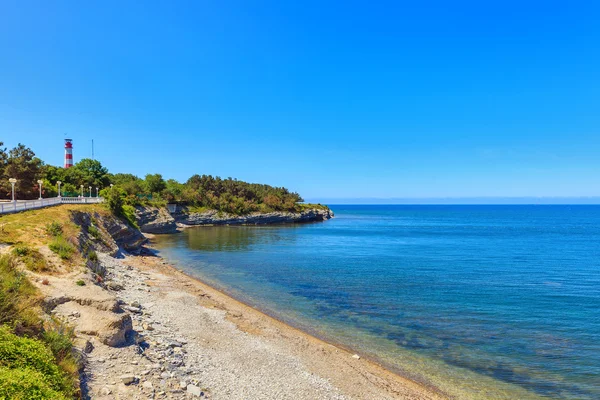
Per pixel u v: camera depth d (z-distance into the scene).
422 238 84.50
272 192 149.25
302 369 16.23
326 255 55.22
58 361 10.51
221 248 61.88
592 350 19.95
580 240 81.00
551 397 15.33
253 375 14.91
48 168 85.12
